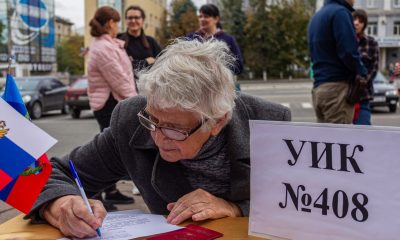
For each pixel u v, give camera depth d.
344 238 1.13
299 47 37.00
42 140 1.22
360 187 1.11
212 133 1.37
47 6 38.16
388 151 1.07
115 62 3.81
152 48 4.61
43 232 1.37
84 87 13.05
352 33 3.62
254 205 1.27
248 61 36.84
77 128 10.77
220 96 1.28
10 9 33.47
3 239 1.32
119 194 4.11
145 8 38.75
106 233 1.33
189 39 1.43
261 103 1.65
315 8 37.34
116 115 1.67
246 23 36.94
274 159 1.23
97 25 3.87
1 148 1.19
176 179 1.60
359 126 1.11
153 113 1.29
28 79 13.72
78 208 1.32
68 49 58.44
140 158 1.61
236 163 1.52
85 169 1.69
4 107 1.20
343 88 3.77
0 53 32.97
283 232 1.22
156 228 1.36
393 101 12.38
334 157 1.14
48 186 1.50
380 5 44.12
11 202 1.27
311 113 13.34
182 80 1.23
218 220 1.42
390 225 1.07
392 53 45.12
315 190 1.17
